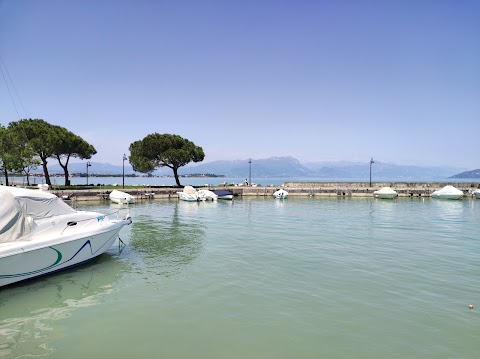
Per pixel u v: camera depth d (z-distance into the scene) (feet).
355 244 50.44
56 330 22.89
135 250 46.47
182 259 41.34
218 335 22.15
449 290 30.48
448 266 38.29
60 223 36.73
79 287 31.24
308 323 23.82
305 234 59.21
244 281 32.81
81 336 22.02
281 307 26.58
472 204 131.03
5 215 31.24
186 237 56.29
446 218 85.10
